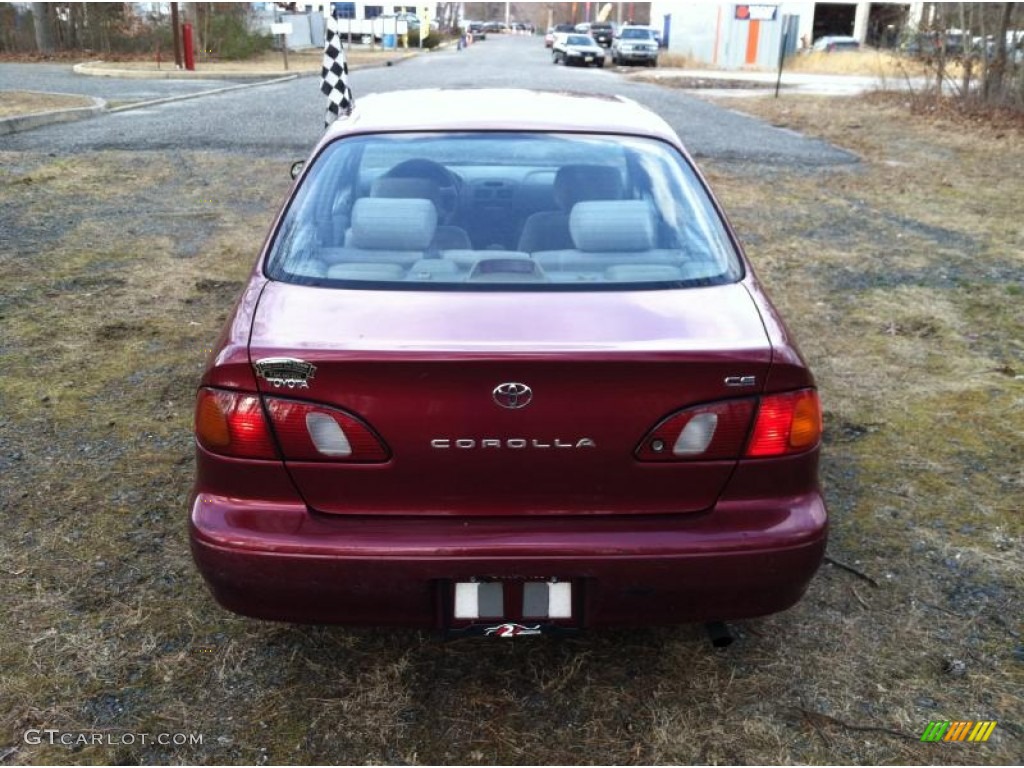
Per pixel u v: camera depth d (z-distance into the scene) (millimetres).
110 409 4348
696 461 2326
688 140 13094
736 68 37625
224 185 9148
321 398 2264
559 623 2365
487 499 2320
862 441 4219
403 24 53344
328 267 2709
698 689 2695
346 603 2328
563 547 2287
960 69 20062
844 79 29938
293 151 11188
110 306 5691
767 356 2312
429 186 3018
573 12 116125
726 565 2320
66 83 21000
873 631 2949
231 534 2311
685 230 2918
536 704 2631
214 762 2393
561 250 2801
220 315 5613
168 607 2982
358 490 2312
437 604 2352
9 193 8398
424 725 2545
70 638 2818
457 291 2578
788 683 2723
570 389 2246
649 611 2361
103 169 9648
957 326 5742
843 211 8805
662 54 41531
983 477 3912
